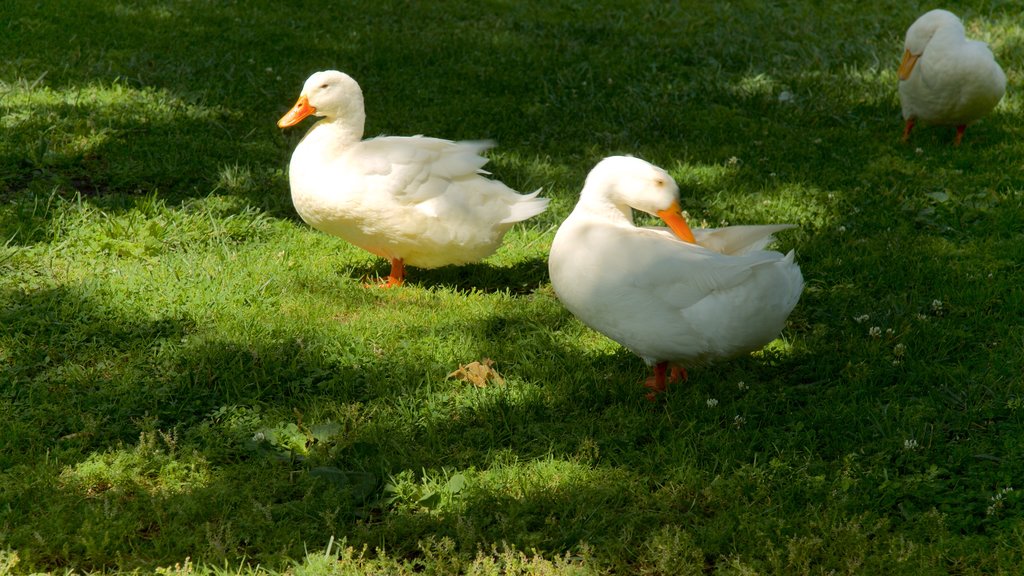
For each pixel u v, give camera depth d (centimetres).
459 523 508
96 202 607
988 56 654
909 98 669
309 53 729
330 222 580
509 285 590
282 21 763
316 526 511
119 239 591
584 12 848
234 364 545
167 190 623
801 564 503
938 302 573
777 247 603
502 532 509
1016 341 560
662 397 543
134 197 612
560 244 543
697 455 527
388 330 562
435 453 527
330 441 527
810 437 531
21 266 577
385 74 713
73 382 540
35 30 720
